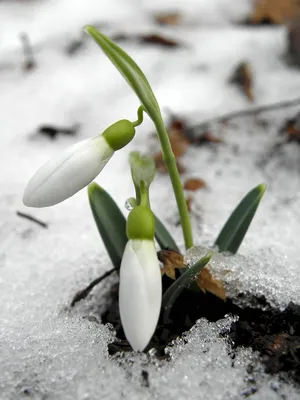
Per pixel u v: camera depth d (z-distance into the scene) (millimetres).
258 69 289
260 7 344
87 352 153
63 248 196
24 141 258
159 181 231
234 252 170
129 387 144
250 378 145
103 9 359
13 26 349
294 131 246
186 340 155
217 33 325
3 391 145
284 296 163
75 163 131
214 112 264
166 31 329
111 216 167
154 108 136
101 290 176
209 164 237
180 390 143
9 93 290
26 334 160
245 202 170
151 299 122
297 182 223
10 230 207
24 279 183
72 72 300
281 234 194
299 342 151
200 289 167
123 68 131
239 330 157
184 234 164
